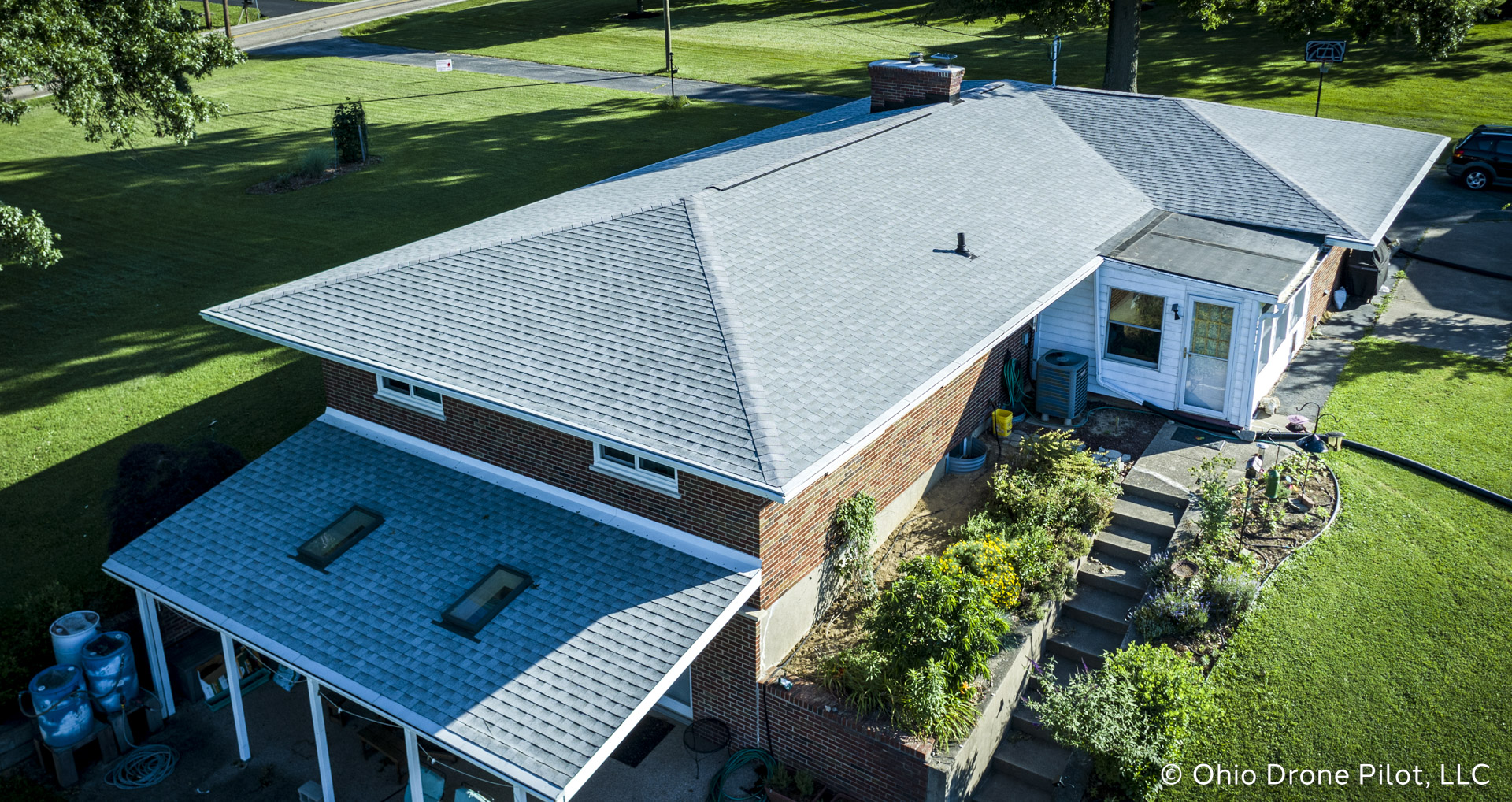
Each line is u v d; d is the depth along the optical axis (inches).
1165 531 606.2
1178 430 709.3
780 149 875.4
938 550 596.7
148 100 1088.2
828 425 471.8
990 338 562.3
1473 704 505.0
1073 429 716.0
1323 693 516.1
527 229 666.8
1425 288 950.4
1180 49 1866.4
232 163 1529.3
